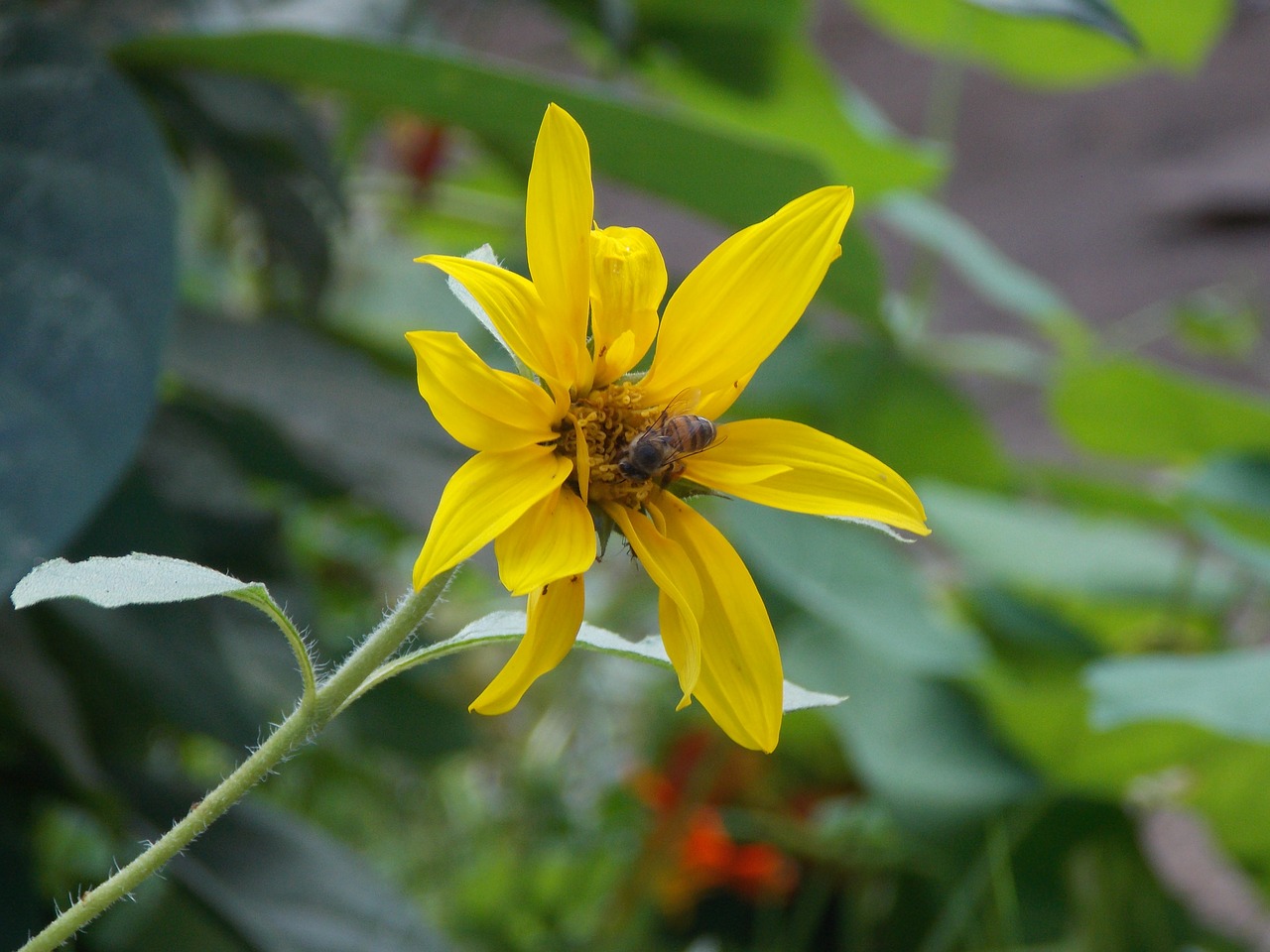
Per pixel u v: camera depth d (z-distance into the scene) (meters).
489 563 0.56
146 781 0.60
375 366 0.70
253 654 0.66
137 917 0.62
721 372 0.42
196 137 0.65
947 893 0.69
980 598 0.82
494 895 0.77
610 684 0.89
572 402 0.42
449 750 0.72
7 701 0.56
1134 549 0.87
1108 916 0.68
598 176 0.62
